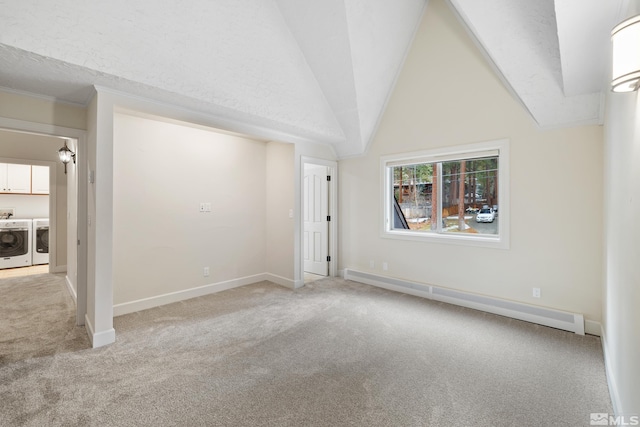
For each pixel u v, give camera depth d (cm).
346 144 459
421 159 395
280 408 175
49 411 171
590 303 276
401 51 390
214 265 410
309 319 313
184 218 379
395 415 170
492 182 348
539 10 229
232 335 274
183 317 318
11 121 252
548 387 196
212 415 170
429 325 297
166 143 362
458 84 354
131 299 334
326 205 502
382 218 437
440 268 377
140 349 247
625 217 157
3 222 556
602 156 267
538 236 303
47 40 201
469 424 162
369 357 235
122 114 327
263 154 471
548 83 265
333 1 288
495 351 244
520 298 315
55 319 312
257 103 328
